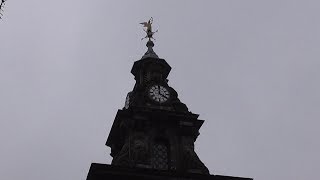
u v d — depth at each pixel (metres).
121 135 46.91
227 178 43.19
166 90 48.72
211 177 42.88
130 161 43.69
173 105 48.00
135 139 45.06
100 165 41.00
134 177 41.50
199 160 45.00
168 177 42.09
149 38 54.56
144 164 43.41
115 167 41.28
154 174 41.91
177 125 47.06
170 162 44.84
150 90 48.16
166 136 46.38
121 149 46.97
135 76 52.00
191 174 42.56
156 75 49.81
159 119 46.81
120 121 46.81
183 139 46.28
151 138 45.81
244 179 43.44
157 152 45.78
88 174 41.59
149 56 51.41
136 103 47.12
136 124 45.88
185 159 44.75
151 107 47.06
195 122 47.34
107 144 49.16
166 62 51.22
